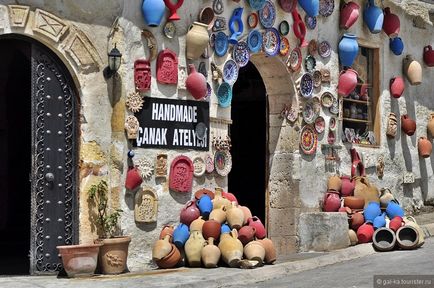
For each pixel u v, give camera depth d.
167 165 9.90
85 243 9.17
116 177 9.42
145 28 9.72
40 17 8.91
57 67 9.16
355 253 10.70
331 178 12.05
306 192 11.77
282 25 11.40
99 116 9.34
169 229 9.75
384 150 13.11
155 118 9.77
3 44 12.36
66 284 8.38
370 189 12.23
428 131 14.04
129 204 9.54
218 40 10.47
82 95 9.23
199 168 10.21
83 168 9.22
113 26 9.43
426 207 13.95
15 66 12.83
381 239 11.14
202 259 9.43
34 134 9.02
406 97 13.62
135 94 9.57
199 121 10.23
